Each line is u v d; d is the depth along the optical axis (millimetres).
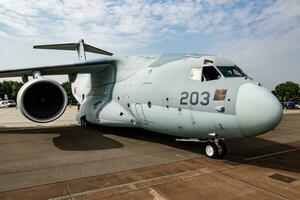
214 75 6770
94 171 5645
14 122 16828
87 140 9562
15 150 7785
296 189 4648
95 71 11711
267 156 7262
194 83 7043
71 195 4332
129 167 5965
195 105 6797
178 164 6254
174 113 7418
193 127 6992
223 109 6172
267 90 6332
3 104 48562
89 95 13195
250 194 4402
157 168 5898
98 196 4297
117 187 4691
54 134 11023
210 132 6645
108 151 7676
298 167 6113
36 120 8734
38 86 9312
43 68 10516
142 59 9906
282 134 12125
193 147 8328
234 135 6293
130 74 9836
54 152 7523
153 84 8281
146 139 9812
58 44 15305
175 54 8867
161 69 8375
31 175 5363
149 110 8352
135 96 8984
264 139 10484
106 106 10711
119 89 10102
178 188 4656
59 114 9094
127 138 10047
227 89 6281
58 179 5117
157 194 4383
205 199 4195
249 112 5805
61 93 9219
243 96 5973
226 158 6945
